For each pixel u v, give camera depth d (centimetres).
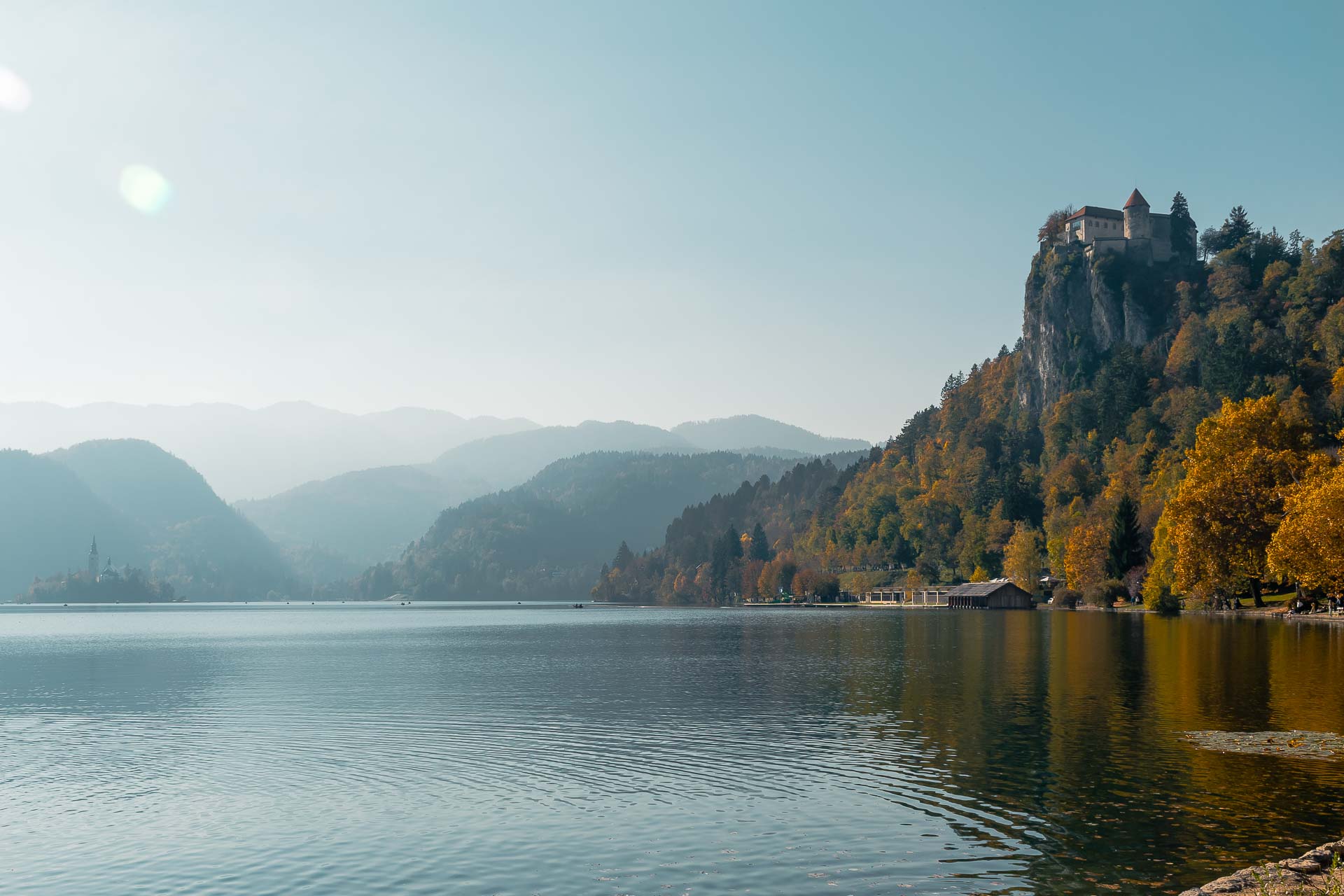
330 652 13550
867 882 2895
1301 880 2594
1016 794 3803
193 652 13800
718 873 3022
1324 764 4194
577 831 3509
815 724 5616
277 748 5341
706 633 17338
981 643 11912
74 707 7312
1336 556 11669
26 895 3038
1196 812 3481
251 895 2995
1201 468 15000
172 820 3834
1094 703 6072
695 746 5078
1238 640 10562
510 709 6638
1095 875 2889
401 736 5594
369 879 3092
